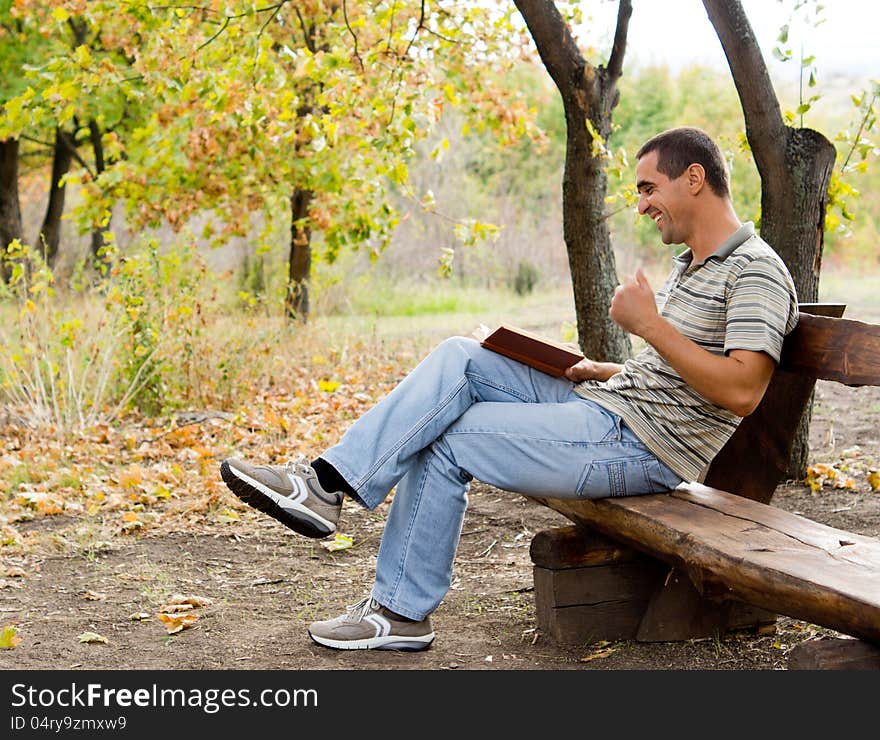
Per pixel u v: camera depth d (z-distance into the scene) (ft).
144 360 26.35
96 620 12.57
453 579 14.24
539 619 11.57
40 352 25.05
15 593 13.62
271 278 48.52
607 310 19.43
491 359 11.08
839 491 17.72
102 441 23.49
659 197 10.21
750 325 9.53
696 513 9.86
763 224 17.54
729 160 18.93
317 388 28.07
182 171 33.17
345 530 16.94
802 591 7.83
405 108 22.88
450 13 25.34
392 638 11.12
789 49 17.11
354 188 32.30
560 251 59.62
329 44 29.71
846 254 63.98
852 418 24.20
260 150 31.32
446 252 25.64
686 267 10.62
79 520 17.26
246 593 13.74
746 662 10.77
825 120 51.60
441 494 10.82
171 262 27.99
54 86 25.26
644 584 11.44
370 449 10.53
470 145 67.15
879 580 7.78
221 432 24.09
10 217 57.52
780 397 11.39
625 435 10.46
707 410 10.28
